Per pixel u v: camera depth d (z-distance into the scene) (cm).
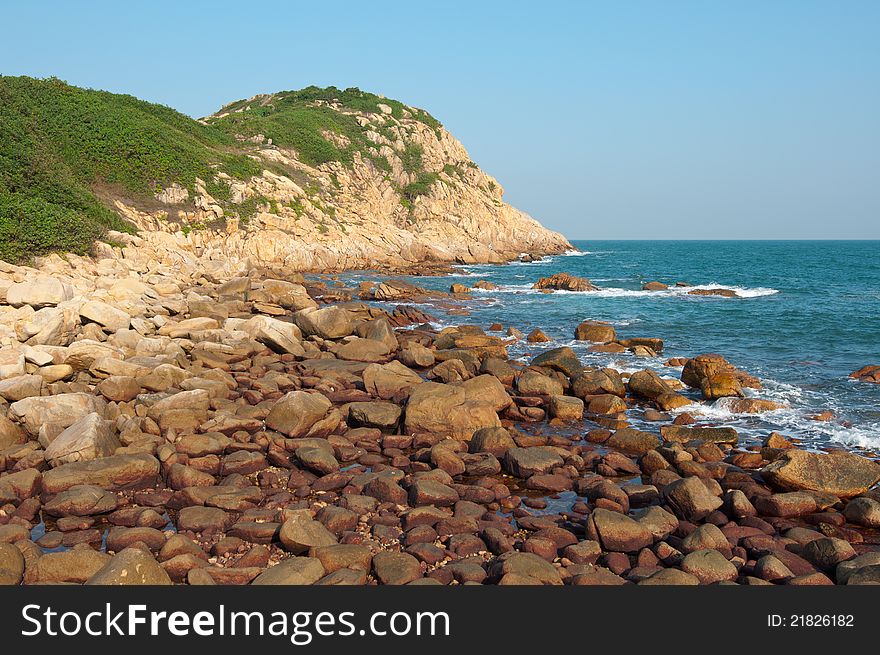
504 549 877
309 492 1089
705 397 1712
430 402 1391
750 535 936
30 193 3606
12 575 786
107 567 773
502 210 8925
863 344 2377
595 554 873
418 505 1031
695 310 3303
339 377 1803
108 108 5362
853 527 984
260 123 7325
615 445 1348
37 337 1834
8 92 4794
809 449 1316
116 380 1517
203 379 1587
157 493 1061
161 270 3678
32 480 1058
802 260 9012
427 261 6588
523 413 1548
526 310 3334
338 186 6919
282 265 5144
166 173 5050
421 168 8375
